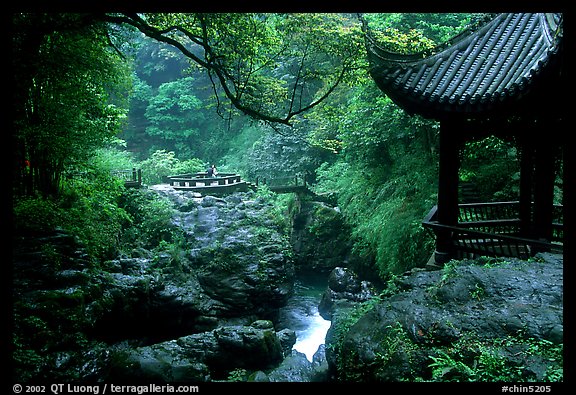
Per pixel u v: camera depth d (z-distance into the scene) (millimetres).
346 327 6914
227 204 17984
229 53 9898
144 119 38188
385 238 14609
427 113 9039
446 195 9047
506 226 10289
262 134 31109
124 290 10539
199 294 14266
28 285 8125
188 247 15742
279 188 22125
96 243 11398
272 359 10680
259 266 15320
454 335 5133
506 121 8375
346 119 16656
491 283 5988
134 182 18000
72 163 10953
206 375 8203
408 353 5113
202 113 37156
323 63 13938
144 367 7625
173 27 9375
